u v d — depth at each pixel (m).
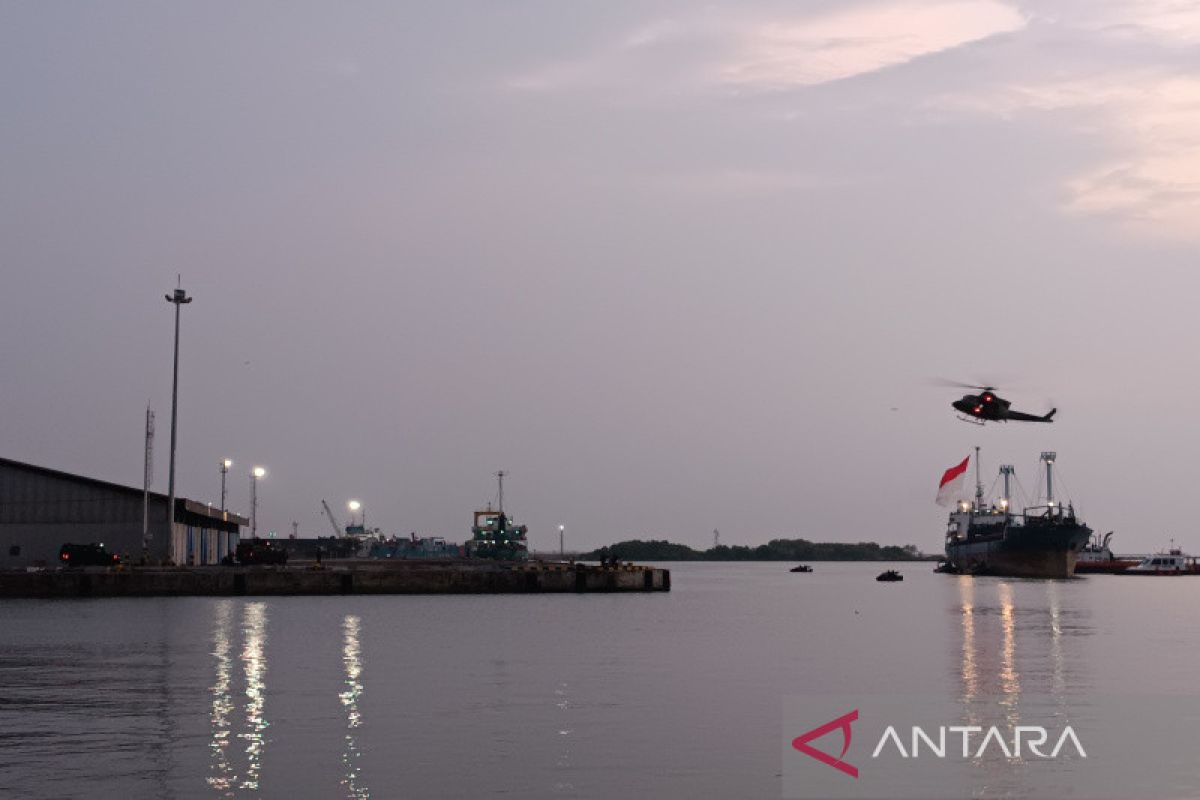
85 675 58.06
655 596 150.12
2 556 128.50
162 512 130.88
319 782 34.88
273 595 130.50
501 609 115.50
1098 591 192.25
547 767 37.12
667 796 34.00
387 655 68.50
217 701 49.53
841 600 155.25
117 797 33.12
